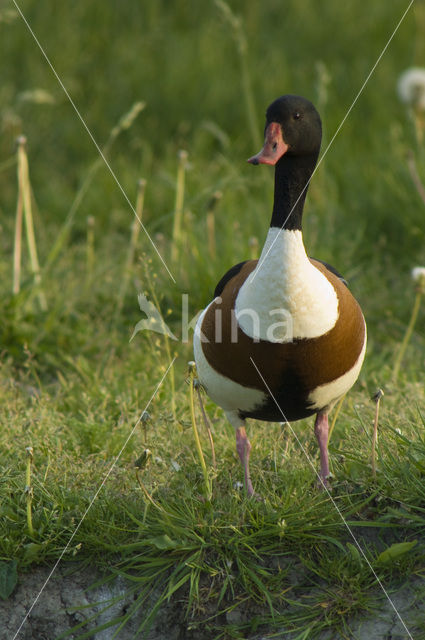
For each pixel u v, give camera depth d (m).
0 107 15.45
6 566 6.02
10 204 13.80
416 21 17.23
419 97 12.33
